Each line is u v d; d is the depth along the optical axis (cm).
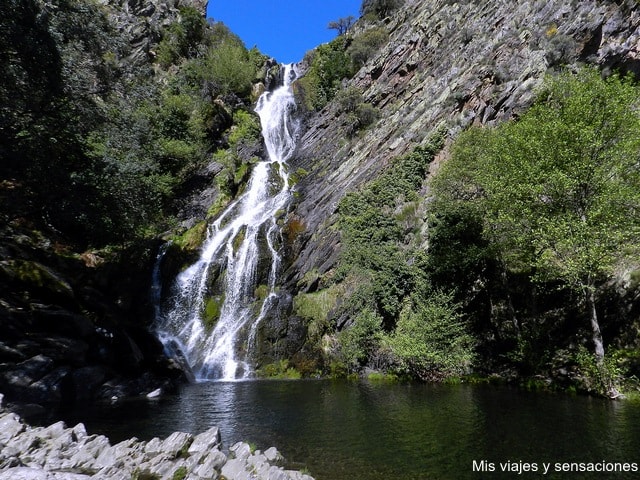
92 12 2505
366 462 895
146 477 799
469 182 2177
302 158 4497
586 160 1486
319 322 2380
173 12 6625
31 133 1942
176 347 2525
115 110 2888
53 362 1593
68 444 952
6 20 1673
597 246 1446
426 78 3869
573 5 2828
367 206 2802
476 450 951
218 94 5562
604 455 895
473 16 3875
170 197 3753
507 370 1861
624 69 2269
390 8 5903
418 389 1731
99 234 2648
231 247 3036
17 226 2545
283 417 1298
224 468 829
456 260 2095
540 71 2652
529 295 1998
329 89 5372
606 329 1666
